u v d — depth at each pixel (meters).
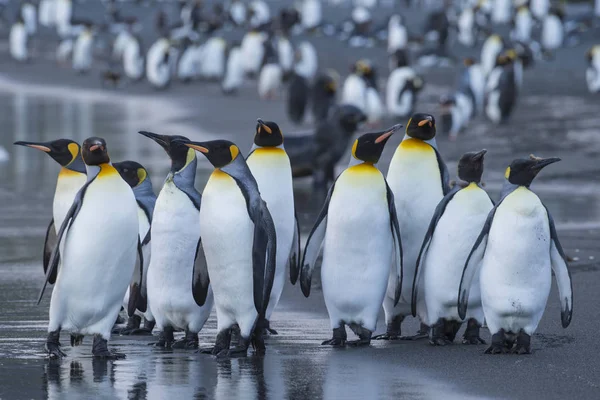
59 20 95.44
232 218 14.08
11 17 108.19
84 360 14.29
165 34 83.06
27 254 23.06
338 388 12.85
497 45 68.06
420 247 15.77
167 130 50.34
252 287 14.31
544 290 14.30
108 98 66.75
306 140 34.84
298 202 32.34
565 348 14.97
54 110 59.41
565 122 51.12
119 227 13.95
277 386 12.95
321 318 17.31
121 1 121.31
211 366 13.98
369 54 84.00
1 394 12.52
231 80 68.38
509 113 51.16
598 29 90.69
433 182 15.67
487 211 14.97
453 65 77.31
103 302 14.17
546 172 37.19
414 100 54.59
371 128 51.91
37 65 82.94
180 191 14.72
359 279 15.13
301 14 97.69
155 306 15.10
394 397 12.46
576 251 23.17
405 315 16.25
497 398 12.40
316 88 48.56
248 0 123.94
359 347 15.26
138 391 12.71
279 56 77.88
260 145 15.89
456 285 15.09
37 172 37.47
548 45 83.25
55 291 14.17
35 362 14.10
